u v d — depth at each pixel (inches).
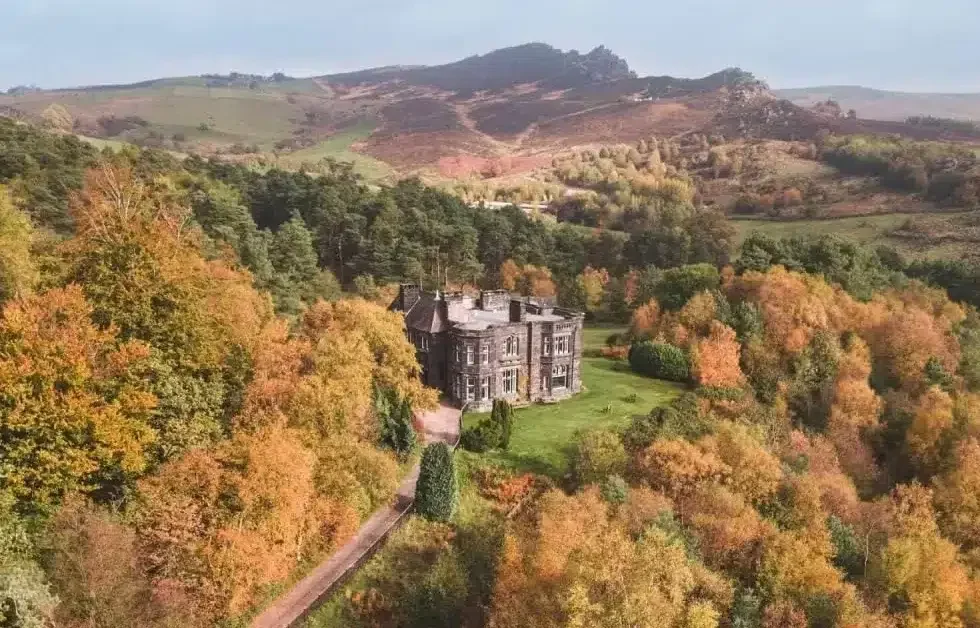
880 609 2224.4
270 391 2266.2
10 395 1750.7
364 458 2329.0
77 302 2053.4
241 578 1801.2
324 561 2134.6
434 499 2361.0
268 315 3176.7
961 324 4872.0
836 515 2662.4
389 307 3804.1
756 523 2329.0
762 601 2150.6
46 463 1774.1
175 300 2269.9
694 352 3769.7
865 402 3565.5
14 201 3705.7
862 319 4269.2
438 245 5935.0
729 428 2773.1
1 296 2268.7
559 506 2191.2
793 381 3774.6
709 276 4680.1
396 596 2068.2
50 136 5516.7
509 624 1829.5
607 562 1761.8
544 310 3678.6
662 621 1664.6
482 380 3262.8
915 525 2650.1
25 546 1652.3
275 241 4616.1
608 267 6791.3
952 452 3206.2
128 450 1862.7
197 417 2091.5
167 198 4537.4
